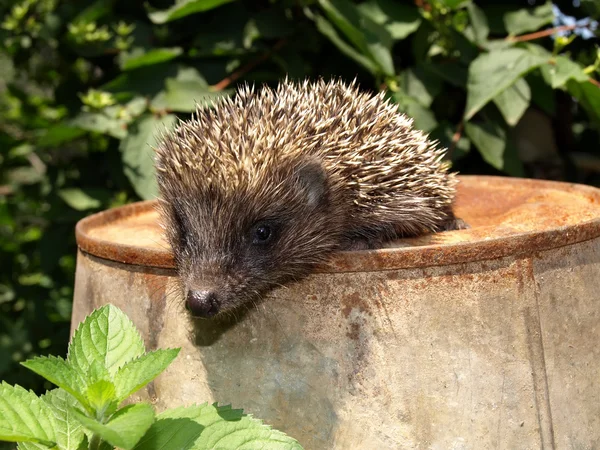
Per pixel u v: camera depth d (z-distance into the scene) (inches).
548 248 15.6
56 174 27.9
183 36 25.6
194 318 16.1
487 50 24.3
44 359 14.4
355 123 18.4
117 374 14.3
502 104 23.7
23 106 29.7
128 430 13.2
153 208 21.0
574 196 19.7
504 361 15.4
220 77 25.0
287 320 15.6
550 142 28.6
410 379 15.2
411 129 19.8
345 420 15.4
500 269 15.4
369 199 18.0
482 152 24.6
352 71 26.4
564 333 15.8
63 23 26.3
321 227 17.6
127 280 16.6
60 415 15.1
